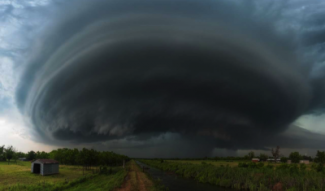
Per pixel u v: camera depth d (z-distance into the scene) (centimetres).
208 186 4447
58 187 3362
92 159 7375
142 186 4056
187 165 7881
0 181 4322
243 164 6750
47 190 3209
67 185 3609
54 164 6097
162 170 9625
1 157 11081
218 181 4641
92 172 6738
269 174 3809
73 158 10181
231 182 4300
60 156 10625
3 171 6156
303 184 2938
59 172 6594
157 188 3788
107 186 3634
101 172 6688
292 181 3203
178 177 6412
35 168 5906
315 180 3009
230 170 4844
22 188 3291
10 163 9756
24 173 5791
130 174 6619
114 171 7369
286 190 3034
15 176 5162
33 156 13488
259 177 3869
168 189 3950
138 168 10188
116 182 4072
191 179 5847
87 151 7444
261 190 3388
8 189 3164
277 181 3488
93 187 3588
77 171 7119
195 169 6531
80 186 3734
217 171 5191
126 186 3972
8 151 10056
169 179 5819
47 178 4991
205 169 5944
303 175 3444
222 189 4034
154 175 7050
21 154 14800
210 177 5112
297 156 11750
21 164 9550
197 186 4447
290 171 3850
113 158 11719
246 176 4144
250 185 3691
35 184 3678
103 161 9844
